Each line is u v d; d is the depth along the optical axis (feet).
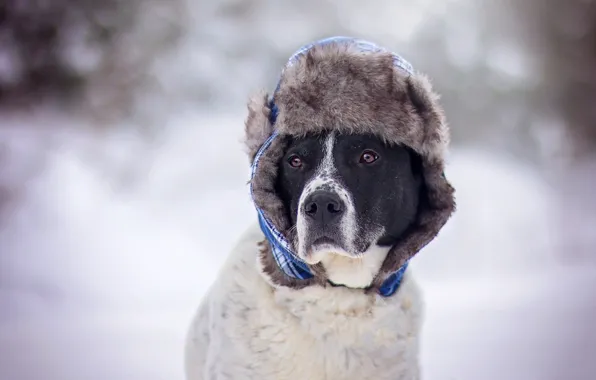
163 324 22.98
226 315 10.62
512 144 53.98
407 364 10.66
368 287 10.38
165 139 47.11
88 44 52.08
